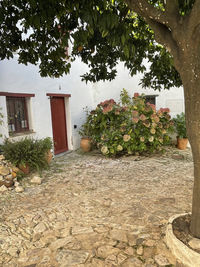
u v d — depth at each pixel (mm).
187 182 4039
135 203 3178
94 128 6840
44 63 3891
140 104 6375
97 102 8672
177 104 7484
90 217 2816
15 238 2410
